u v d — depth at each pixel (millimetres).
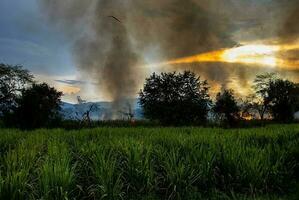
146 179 11297
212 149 13984
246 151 14031
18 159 12156
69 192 9703
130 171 11484
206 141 16375
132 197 10961
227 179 12336
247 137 20219
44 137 20453
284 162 14586
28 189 10289
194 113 56594
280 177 12945
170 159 12102
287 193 12234
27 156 12273
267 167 12664
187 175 11562
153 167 12117
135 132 25359
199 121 57250
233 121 56656
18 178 9719
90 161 12695
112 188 10305
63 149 13344
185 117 56625
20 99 46438
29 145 15992
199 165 12180
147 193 11203
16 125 46125
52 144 15547
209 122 57594
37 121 46625
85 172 11875
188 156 12562
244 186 12078
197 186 12023
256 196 11516
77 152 14414
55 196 9336
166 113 55844
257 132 24438
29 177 10391
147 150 13023
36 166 12039
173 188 11211
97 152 12578
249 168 12266
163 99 57688
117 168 12188
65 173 9938
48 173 9938
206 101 57906
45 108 46938
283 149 15375
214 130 28578
